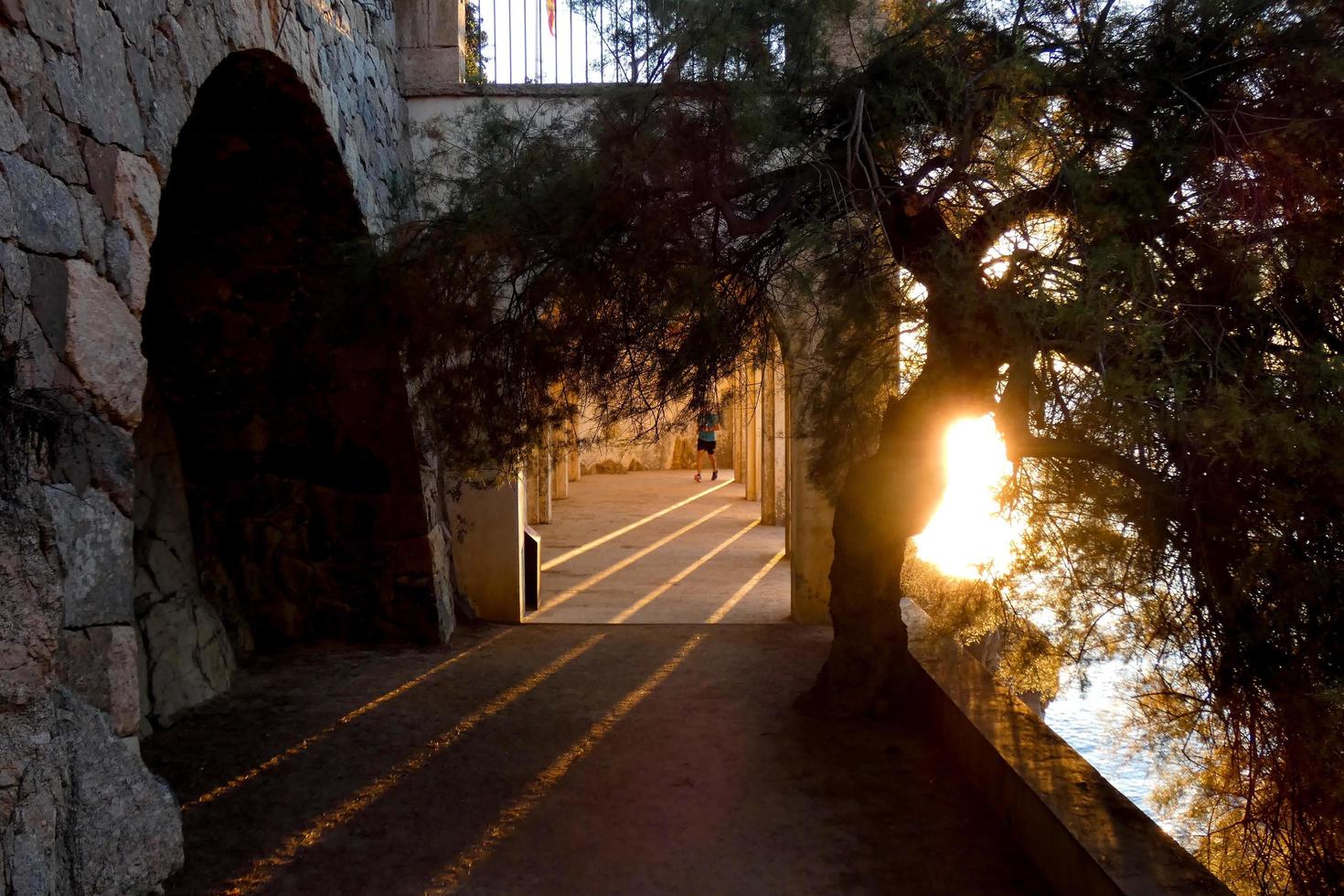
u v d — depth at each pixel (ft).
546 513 51.19
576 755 17.97
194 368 23.85
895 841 14.30
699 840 14.39
